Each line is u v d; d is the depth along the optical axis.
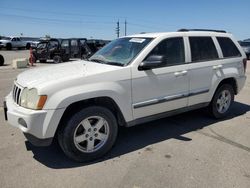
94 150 4.09
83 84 3.88
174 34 5.03
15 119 3.79
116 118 4.48
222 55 5.80
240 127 5.55
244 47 26.19
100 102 4.17
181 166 3.91
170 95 4.86
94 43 21.81
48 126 3.66
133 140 4.85
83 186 3.42
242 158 4.18
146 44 4.67
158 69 4.64
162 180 3.55
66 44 21.17
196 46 5.33
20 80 4.18
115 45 5.20
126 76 4.25
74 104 3.94
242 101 7.82
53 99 3.66
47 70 4.42
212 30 6.01
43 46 21.61
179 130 5.35
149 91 4.55
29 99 3.76
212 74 5.52
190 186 3.43
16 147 4.50
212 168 3.86
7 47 42.59
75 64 4.81
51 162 4.03
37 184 3.46
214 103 5.81
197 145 4.64
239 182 3.53
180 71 4.93
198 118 6.07
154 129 5.39
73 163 4.01
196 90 5.27
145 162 4.03
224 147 4.57
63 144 3.89
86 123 3.98
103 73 4.07
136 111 4.45
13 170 3.78
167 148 4.52
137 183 3.48
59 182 3.51
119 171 3.78
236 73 6.03
